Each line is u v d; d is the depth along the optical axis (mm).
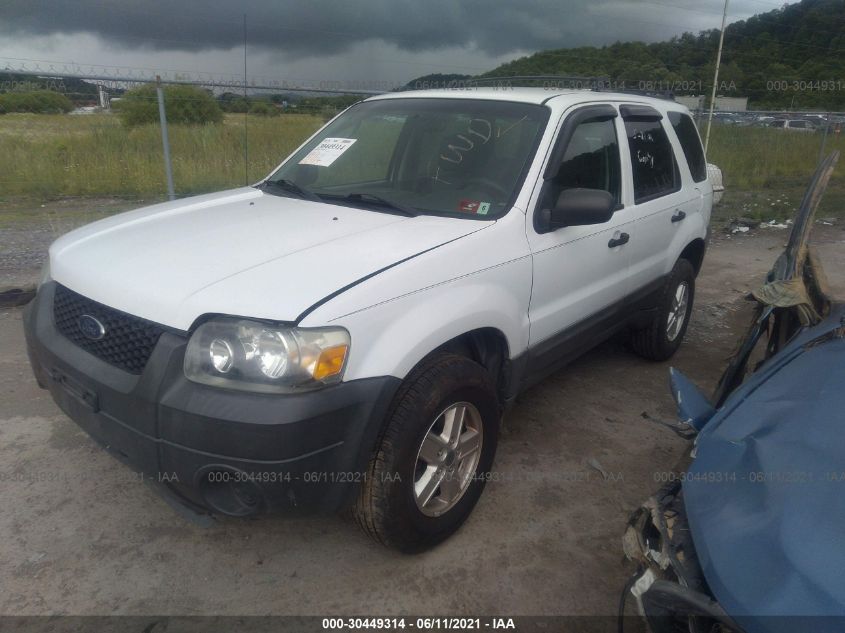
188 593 2684
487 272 2941
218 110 11406
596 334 4023
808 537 1768
